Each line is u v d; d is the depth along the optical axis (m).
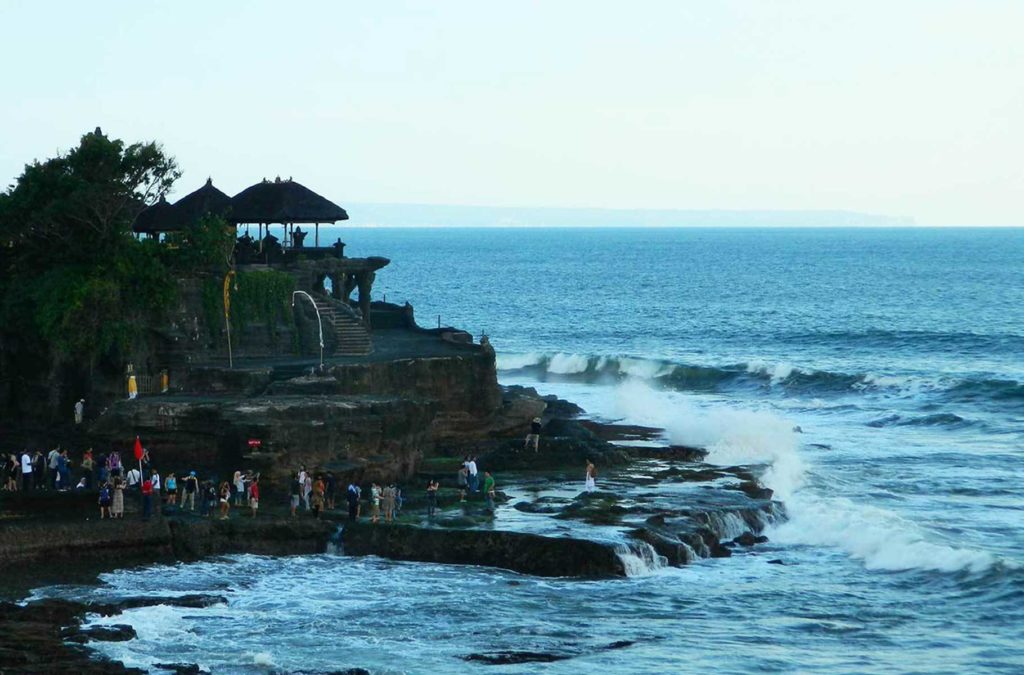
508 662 53.38
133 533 67.25
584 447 90.06
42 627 54.28
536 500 77.69
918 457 100.19
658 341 198.50
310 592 62.72
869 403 132.75
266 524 69.94
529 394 111.81
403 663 52.91
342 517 72.06
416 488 81.06
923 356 175.00
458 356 97.06
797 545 74.12
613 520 72.50
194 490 71.75
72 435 83.75
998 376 151.12
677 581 66.06
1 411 89.69
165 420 78.06
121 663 50.19
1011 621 60.09
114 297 87.50
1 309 89.12
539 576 66.50
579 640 56.50
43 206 89.69
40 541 65.19
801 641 57.00
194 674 50.09
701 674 52.50
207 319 92.75
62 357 87.75
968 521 78.56
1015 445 106.25
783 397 139.25
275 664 52.03
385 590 63.41
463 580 65.31
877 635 58.00
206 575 65.00
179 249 92.38
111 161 90.88
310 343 96.19
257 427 75.31
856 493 86.44
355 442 79.38
